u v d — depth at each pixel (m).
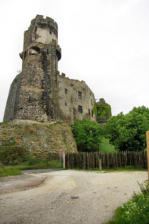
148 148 5.86
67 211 5.14
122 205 5.37
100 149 34.12
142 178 9.78
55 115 30.36
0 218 4.73
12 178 10.98
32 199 6.45
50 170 15.88
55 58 33.97
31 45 32.88
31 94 28.48
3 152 19.47
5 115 33.50
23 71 30.42
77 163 16.92
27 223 4.39
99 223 4.22
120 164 16.17
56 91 32.00
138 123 22.56
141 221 3.90
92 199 6.23
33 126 24.55
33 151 22.23
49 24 35.75
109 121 26.16
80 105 42.47
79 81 44.47
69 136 29.11
